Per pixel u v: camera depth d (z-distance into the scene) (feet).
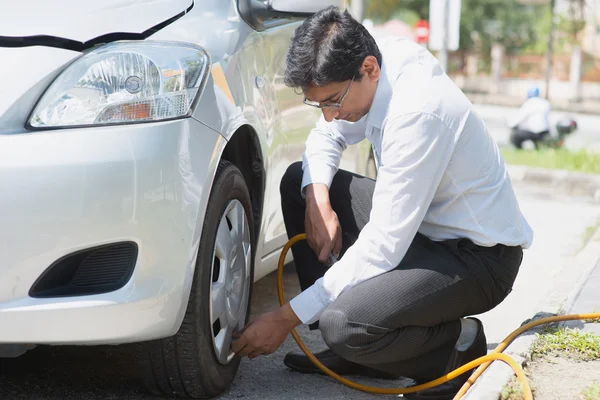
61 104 8.13
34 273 7.89
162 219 8.19
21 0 9.14
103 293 8.08
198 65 8.97
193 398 9.53
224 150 10.01
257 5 11.03
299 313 9.52
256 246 10.85
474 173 9.37
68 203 7.84
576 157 32.24
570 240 19.22
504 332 12.50
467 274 9.41
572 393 8.95
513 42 88.02
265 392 9.99
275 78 11.27
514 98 76.84
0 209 7.74
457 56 89.86
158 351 8.95
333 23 8.87
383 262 9.27
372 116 9.30
